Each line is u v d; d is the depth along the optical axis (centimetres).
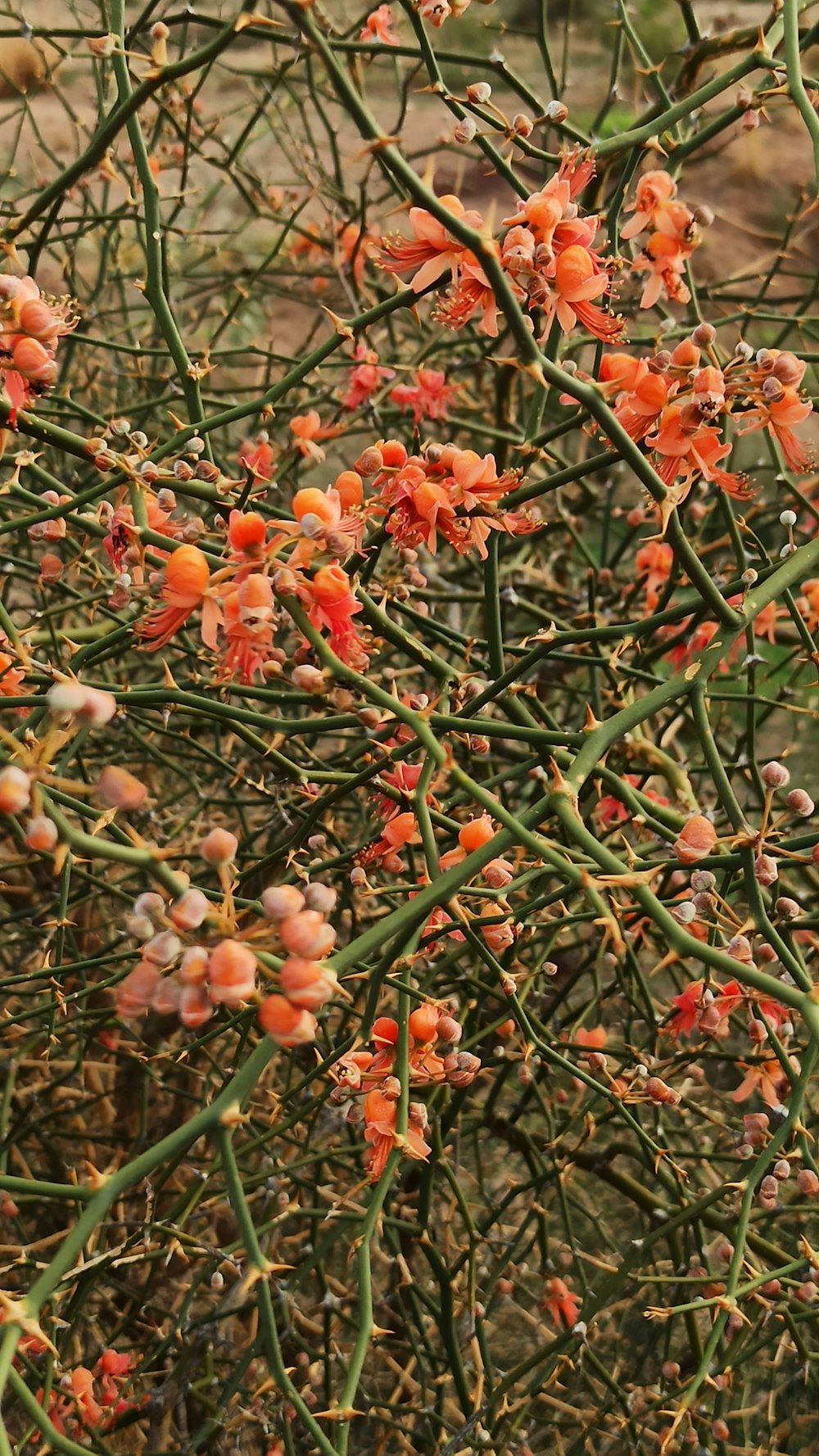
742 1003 52
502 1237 75
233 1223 78
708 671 46
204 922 37
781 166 182
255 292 117
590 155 48
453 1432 70
